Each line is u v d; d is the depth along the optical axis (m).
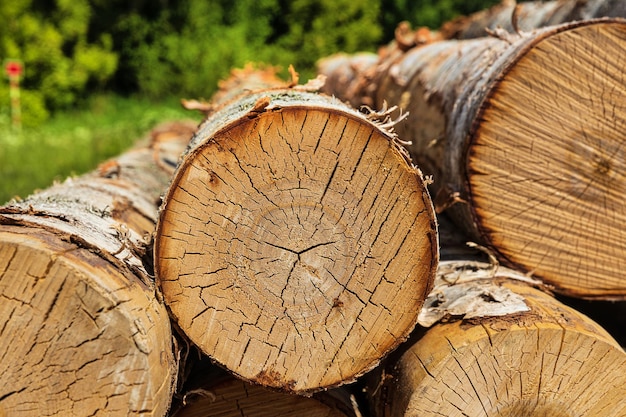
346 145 1.84
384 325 1.95
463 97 2.62
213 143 1.83
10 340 1.69
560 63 2.36
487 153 2.40
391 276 1.92
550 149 2.41
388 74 4.12
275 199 1.87
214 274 1.90
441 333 2.13
